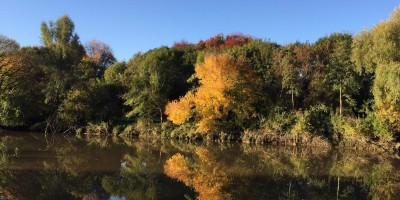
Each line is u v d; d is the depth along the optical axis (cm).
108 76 4844
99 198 1323
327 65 3294
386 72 2622
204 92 3328
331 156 2552
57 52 4525
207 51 4281
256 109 3491
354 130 2927
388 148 2789
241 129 3416
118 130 3878
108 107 4144
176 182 1616
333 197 1412
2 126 4197
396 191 1526
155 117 3928
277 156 2503
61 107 3994
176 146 3005
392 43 2653
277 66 3497
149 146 2983
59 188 1458
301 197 1401
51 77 4106
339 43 3306
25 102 4100
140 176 1731
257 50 3859
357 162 2308
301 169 2009
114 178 1677
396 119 2712
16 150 2525
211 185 1569
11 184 1502
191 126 3512
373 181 1727
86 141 3278
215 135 3400
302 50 3434
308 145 3077
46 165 1956
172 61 4381
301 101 3494
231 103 3331
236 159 2331
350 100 3206
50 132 4069
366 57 2817
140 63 4484
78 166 1958
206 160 2270
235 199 1347
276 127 3212
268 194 1435
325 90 3331
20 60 4156
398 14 2764
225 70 3378
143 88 3844
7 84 4141
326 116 3222
